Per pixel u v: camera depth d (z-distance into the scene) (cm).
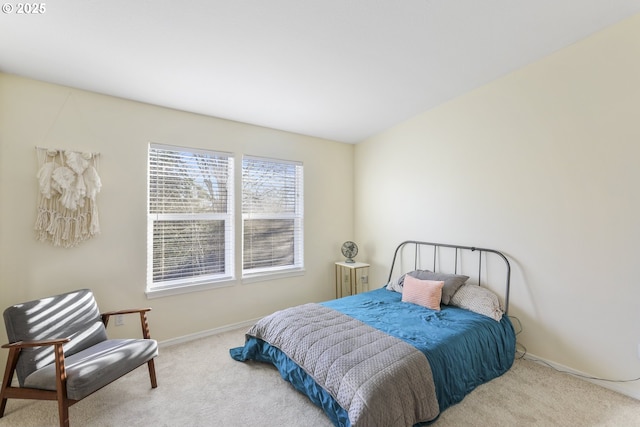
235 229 331
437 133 327
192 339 301
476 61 246
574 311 229
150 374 216
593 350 220
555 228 239
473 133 294
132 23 183
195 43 204
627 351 205
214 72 240
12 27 179
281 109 314
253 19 185
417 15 189
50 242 234
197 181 312
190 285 300
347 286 428
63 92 242
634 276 202
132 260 270
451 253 315
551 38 220
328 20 190
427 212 338
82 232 244
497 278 276
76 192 239
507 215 269
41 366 185
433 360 188
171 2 169
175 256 298
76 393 161
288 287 375
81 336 210
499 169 274
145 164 278
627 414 185
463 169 303
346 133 394
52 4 165
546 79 242
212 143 319
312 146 399
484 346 223
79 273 246
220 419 184
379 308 270
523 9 188
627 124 204
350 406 156
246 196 346
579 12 194
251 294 344
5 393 177
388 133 386
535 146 250
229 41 204
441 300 278
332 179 418
